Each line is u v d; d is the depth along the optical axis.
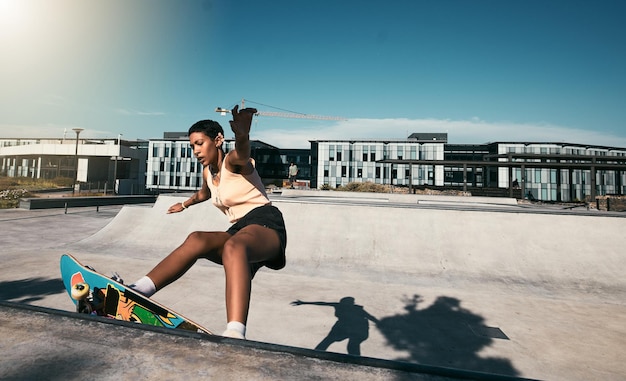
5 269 7.11
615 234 7.93
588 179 55.94
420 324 4.84
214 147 1.60
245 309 1.07
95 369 0.84
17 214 17.34
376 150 58.09
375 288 6.55
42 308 1.25
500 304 5.77
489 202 21.94
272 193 31.70
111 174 58.47
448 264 7.78
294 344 4.14
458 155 60.19
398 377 0.83
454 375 0.85
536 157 25.61
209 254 1.48
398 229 8.96
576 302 5.94
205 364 0.87
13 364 0.85
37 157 57.38
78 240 10.96
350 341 4.25
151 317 1.35
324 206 9.87
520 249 7.96
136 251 9.12
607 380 3.46
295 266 7.86
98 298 1.47
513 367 3.68
